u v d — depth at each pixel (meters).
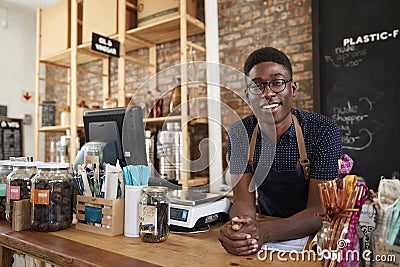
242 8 3.19
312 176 1.35
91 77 4.35
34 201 1.18
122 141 1.42
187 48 2.98
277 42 2.99
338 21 2.61
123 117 1.43
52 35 3.84
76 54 3.56
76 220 1.33
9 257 1.27
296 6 2.92
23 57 4.64
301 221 1.09
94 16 3.49
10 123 4.43
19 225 1.20
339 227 0.78
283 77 1.31
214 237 1.12
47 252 0.97
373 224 0.84
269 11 3.05
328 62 2.64
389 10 2.43
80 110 3.60
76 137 3.46
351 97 2.54
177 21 3.00
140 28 3.18
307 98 2.82
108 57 4.08
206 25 3.04
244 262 0.86
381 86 2.44
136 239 1.09
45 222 1.17
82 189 1.24
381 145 2.42
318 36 2.68
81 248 0.98
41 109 4.29
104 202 1.15
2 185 1.39
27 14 4.68
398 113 2.37
